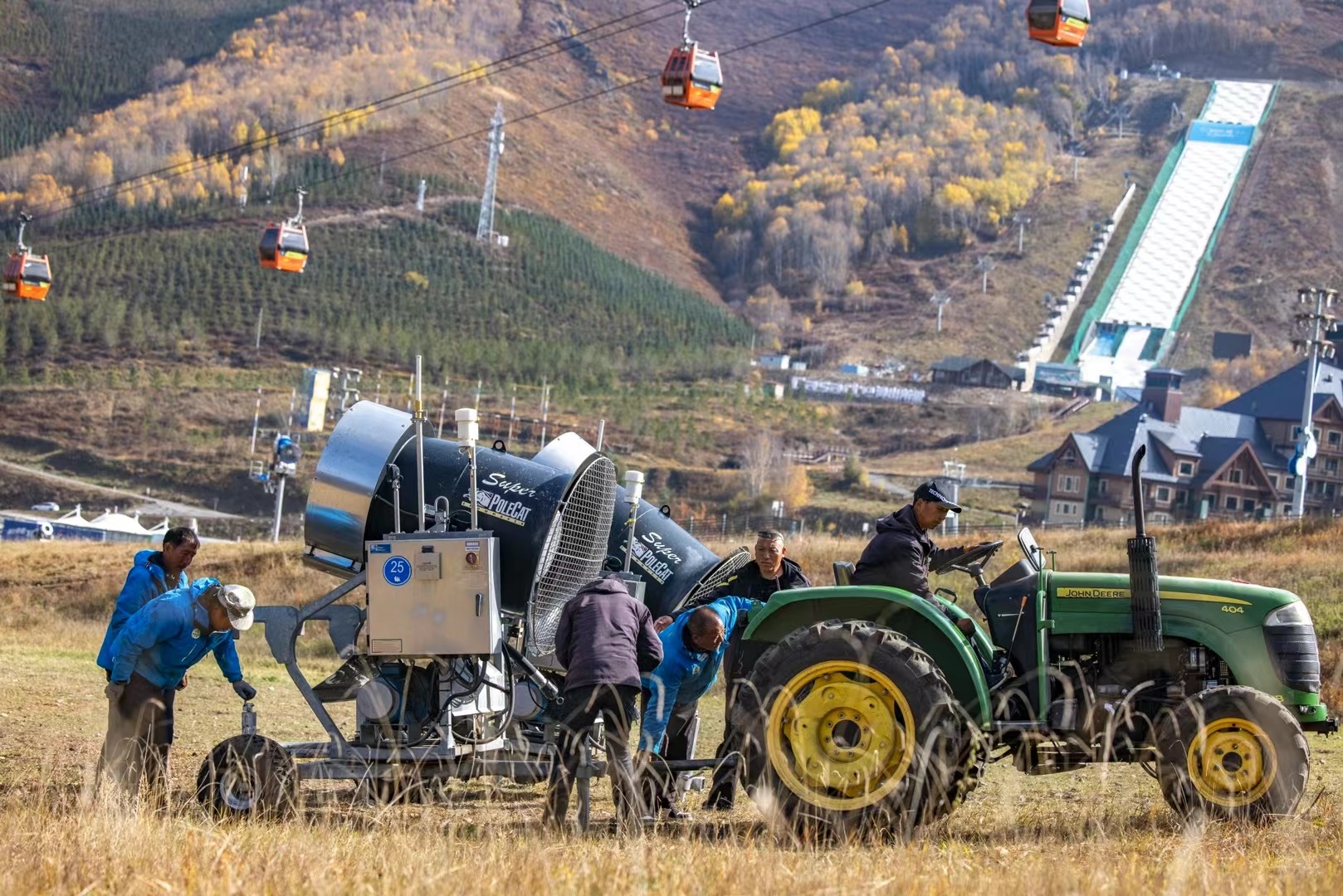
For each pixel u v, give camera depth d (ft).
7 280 177.27
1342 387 474.90
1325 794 41.98
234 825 36.65
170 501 547.90
